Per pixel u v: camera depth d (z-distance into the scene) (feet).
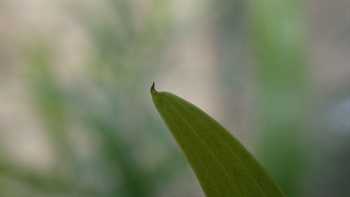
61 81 1.96
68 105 1.88
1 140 2.08
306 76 1.29
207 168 0.53
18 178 1.80
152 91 0.50
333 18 3.13
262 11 1.30
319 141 2.48
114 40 1.98
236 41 2.74
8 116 2.93
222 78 2.61
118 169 1.77
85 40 2.88
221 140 0.52
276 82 1.29
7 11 3.25
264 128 1.29
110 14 2.00
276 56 1.30
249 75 2.51
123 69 1.95
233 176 0.53
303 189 1.30
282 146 1.28
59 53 2.35
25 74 1.98
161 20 1.98
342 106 2.66
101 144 1.81
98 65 1.97
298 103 1.28
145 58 1.98
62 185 1.81
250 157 0.53
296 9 1.30
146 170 1.79
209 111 3.06
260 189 0.53
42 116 1.88
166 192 2.06
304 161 1.28
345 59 3.05
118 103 1.87
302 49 1.29
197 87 3.05
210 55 2.95
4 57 2.67
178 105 0.51
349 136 2.56
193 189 2.18
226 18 2.78
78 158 1.83
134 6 2.00
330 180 2.51
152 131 1.86
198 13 2.06
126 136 1.82
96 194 1.78
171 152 1.84
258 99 1.30
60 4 2.92
